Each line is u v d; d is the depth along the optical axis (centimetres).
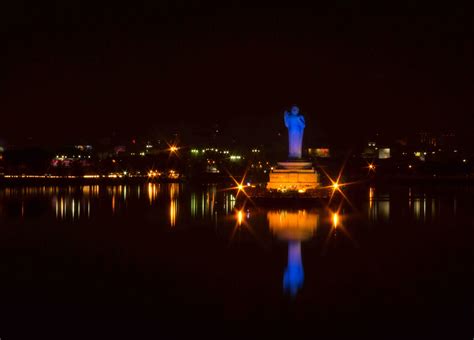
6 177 11806
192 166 15462
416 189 9181
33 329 1723
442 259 2725
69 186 10475
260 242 3216
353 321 1786
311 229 3772
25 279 2336
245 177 12812
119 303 1980
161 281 2284
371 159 15700
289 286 2194
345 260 2694
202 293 2097
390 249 2986
